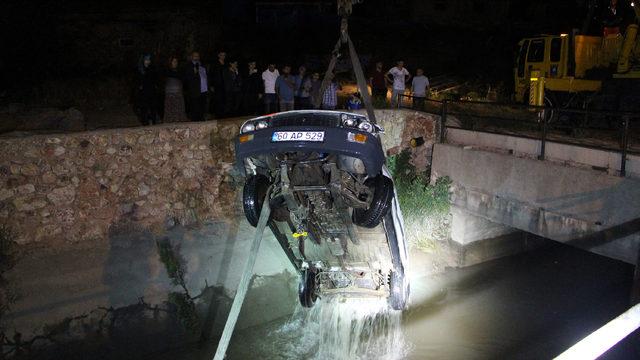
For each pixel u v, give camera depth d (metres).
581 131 12.30
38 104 12.86
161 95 11.87
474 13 27.83
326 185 5.70
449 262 11.88
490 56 24.19
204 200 10.26
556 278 11.84
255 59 20.73
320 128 5.52
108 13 16.33
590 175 9.10
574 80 13.95
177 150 9.99
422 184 12.09
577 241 9.45
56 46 15.38
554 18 27.59
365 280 7.36
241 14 25.39
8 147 8.62
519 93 16.41
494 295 10.89
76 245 9.11
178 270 9.62
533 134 12.25
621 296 10.92
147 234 9.67
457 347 8.93
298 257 7.75
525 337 9.26
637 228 8.48
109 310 8.91
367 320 9.80
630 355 6.89
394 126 11.99
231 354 8.74
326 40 24.44
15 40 14.48
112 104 13.58
